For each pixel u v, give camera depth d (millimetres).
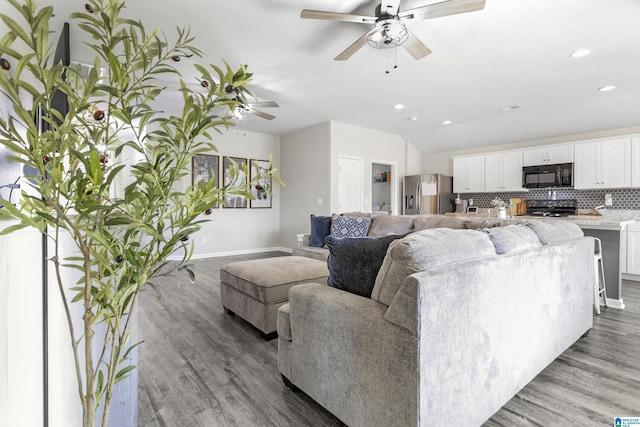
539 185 5320
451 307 1178
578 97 4309
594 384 1776
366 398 1240
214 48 2965
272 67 3377
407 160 6949
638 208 4648
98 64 646
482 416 1368
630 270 4305
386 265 1292
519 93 4172
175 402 1629
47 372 919
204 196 750
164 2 2309
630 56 3127
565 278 2002
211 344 2301
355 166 5977
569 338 2094
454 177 6613
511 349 1532
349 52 2594
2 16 517
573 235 2246
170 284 3949
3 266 685
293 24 2598
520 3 2299
